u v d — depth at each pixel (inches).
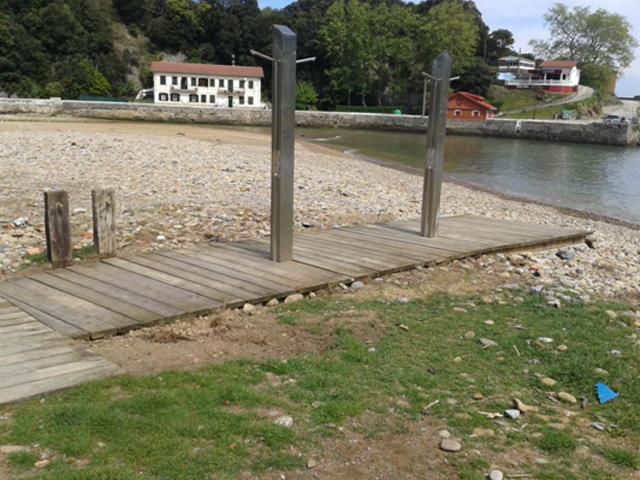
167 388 164.4
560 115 3149.6
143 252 328.8
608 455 147.5
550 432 157.6
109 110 2549.2
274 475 129.4
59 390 158.7
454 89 3415.4
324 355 200.1
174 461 128.7
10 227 365.4
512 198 856.9
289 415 155.3
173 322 226.2
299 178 729.0
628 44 4047.7
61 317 220.2
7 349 187.2
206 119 2630.4
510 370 199.8
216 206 476.4
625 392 185.0
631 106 4052.7
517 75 3914.9
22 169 608.4
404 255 337.1
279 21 3902.6
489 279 319.6
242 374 179.3
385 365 195.0
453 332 231.9
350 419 157.1
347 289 283.7
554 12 4151.1
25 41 3120.1
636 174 1314.0
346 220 468.8
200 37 4050.2
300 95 3393.2
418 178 951.0
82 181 557.3
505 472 137.7
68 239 290.4
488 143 2266.2
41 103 2466.8
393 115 2805.1
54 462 125.4
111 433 137.5
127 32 3907.5
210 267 296.0
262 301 253.9
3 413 146.1
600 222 687.1
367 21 3348.9
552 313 264.1
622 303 290.4
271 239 311.0
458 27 3272.6
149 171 650.2
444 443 146.9
